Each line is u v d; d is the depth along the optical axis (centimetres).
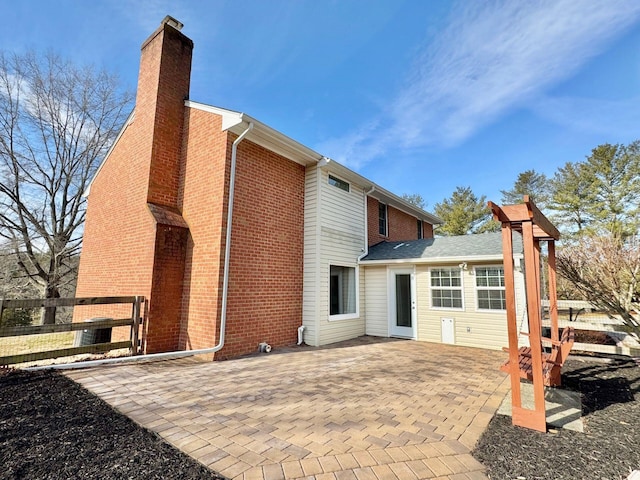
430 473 259
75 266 1606
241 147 759
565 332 582
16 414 352
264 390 468
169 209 786
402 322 1015
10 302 517
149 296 693
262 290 771
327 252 916
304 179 936
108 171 957
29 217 1435
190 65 890
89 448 287
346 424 353
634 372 596
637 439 322
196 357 679
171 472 252
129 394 437
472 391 477
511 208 392
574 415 389
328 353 748
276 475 252
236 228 728
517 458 285
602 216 2397
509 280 389
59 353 555
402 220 1523
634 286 627
